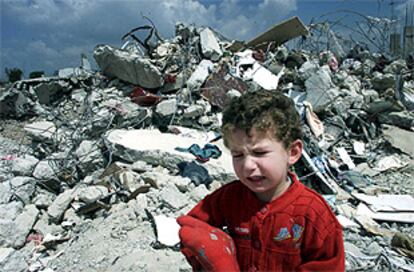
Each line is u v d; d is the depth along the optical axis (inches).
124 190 256.5
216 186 275.9
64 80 563.8
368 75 594.2
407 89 578.2
